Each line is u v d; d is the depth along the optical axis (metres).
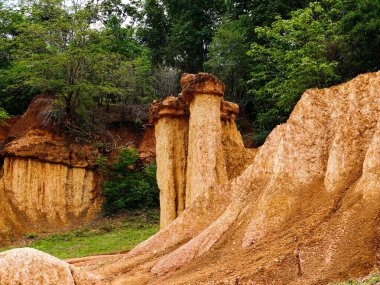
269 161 16.91
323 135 15.48
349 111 14.92
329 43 29.58
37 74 40.12
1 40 43.62
